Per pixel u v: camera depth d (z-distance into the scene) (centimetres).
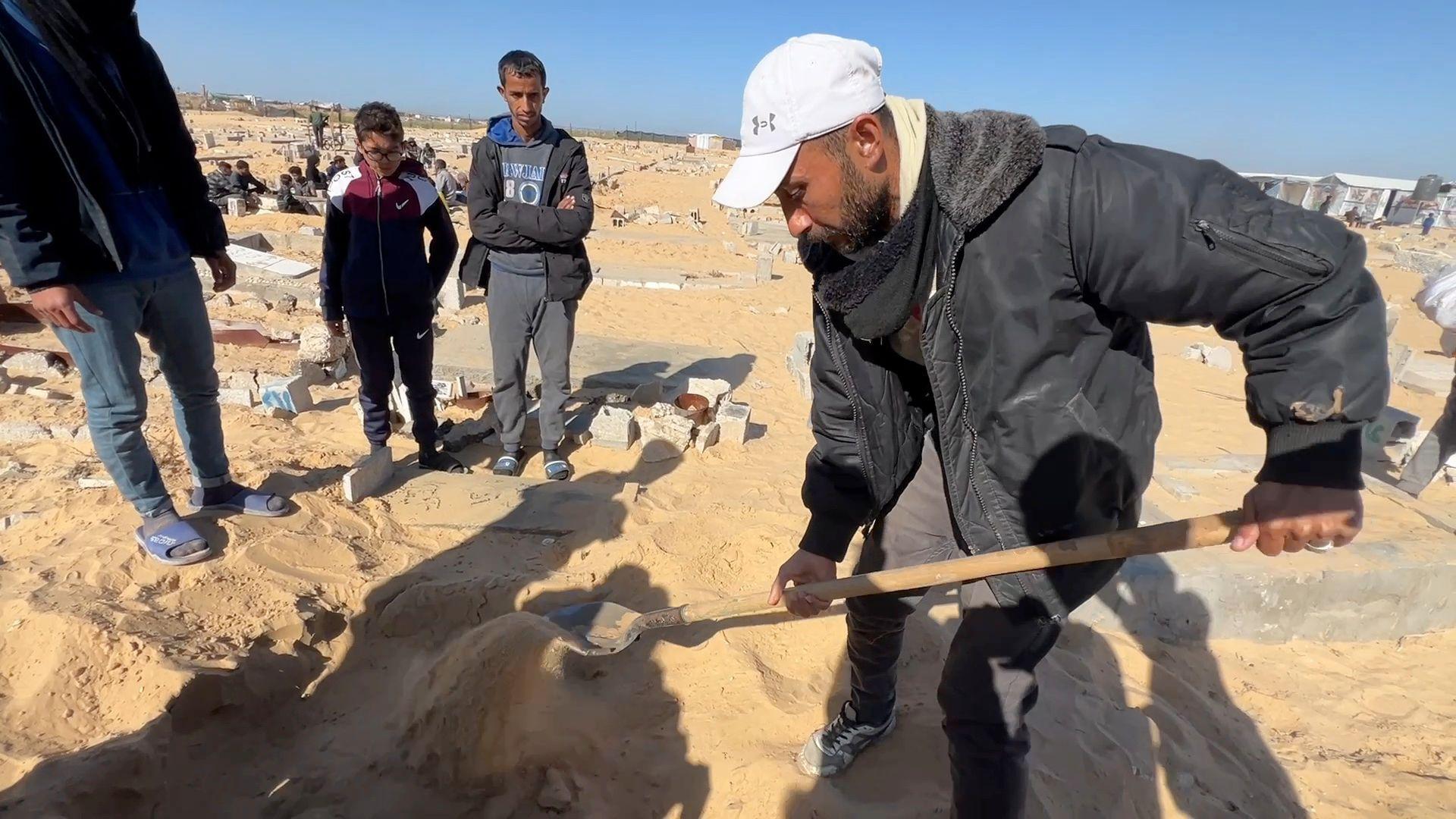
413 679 283
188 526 310
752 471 474
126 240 269
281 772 250
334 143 3119
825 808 233
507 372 439
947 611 326
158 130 282
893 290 156
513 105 397
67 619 263
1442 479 527
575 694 273
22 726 236
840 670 294
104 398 284
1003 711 181
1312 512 132
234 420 504
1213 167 141
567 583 332
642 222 1780
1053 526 170
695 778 246
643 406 598
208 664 259
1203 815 247
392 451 450
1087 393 159
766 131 150
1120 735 266
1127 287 142
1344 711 309
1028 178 144
